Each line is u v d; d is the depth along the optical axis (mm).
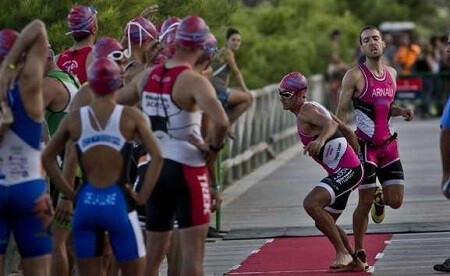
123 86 15992
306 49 51312
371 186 19766
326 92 53938
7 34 14727
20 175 14305
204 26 14859
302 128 19141
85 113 14273
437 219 24969
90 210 14195
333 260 20484
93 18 18359
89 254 14320
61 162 16984
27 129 14305
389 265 19766
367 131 19953
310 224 25062
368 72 20031
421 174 33531
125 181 14320
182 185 14750
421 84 55000
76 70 18312
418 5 84750
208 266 20328
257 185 32469
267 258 20984
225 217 26531
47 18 22344
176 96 14727
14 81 14273
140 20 17172
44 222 14414
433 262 19938
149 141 14273
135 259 14320
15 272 19828
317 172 35219
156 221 15070
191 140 14805
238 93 24391
